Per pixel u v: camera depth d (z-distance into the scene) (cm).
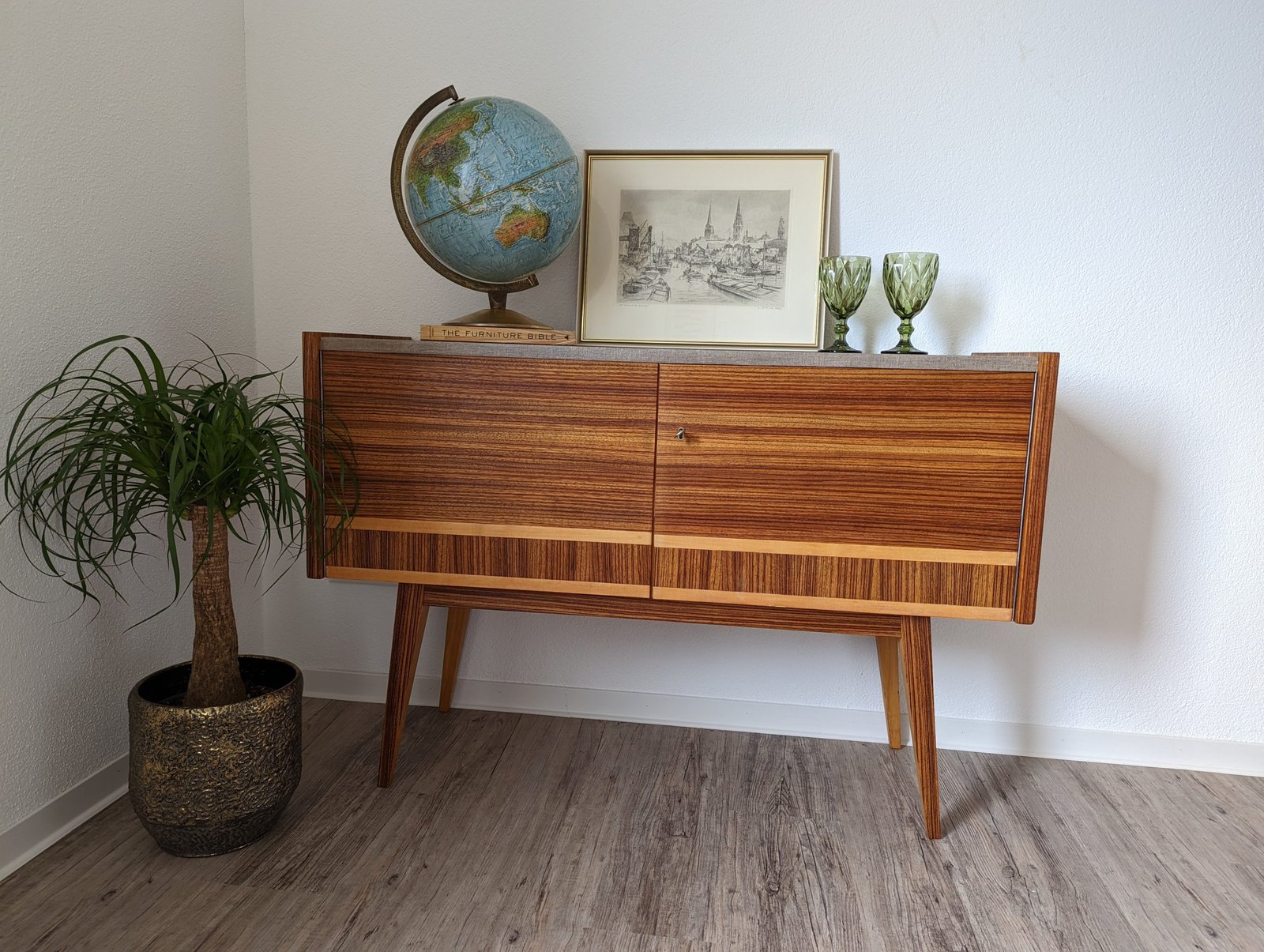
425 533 154
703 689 194
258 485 139
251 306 194
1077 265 172
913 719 150
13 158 129
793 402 142
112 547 130
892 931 127
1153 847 151
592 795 163
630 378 145
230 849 141
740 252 179
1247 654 177
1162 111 166
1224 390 171
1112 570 179
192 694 141
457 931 124
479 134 150
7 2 127
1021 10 167
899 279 155
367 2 183
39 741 140
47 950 118
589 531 150
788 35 174
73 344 143
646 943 123
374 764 173
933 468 140
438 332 159
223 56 179
